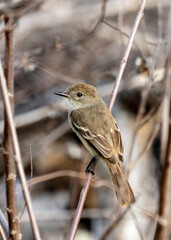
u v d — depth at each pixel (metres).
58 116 13.35
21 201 12.47
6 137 5.80
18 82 14.09
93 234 12.26
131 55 13.19
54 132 13.07
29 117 13.02
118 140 8.93
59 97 13.80
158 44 9.40
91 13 14.84
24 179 5.26
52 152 13.41
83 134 9.09
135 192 11.93
